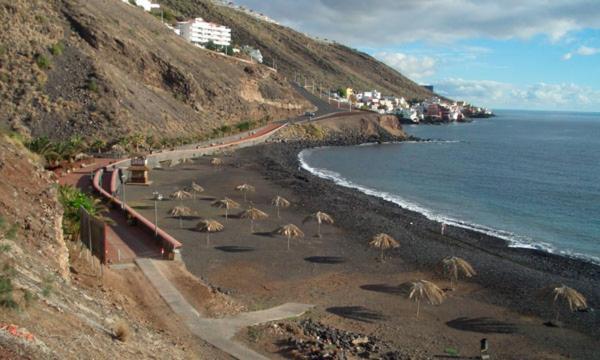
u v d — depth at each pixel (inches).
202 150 3572.8
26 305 491.5
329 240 1630.2
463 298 1200.8
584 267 1469.0
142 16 5472.4
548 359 930.7
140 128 3511.3
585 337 1021.8
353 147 5049.2
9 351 388.8
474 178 3250.5
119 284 1018.7
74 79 3550.7
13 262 578.9
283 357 817.5
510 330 1044.5
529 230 1951.3
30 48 3513.8
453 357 916.0
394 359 866.8
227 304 1048.8
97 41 4210.1
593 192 2797.7
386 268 1391.5
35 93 3275.1
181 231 1643.7
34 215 807.1
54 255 746.8
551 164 4045.3
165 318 916.0
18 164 928.9
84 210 1066.1
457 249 1588.3
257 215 1708.9
